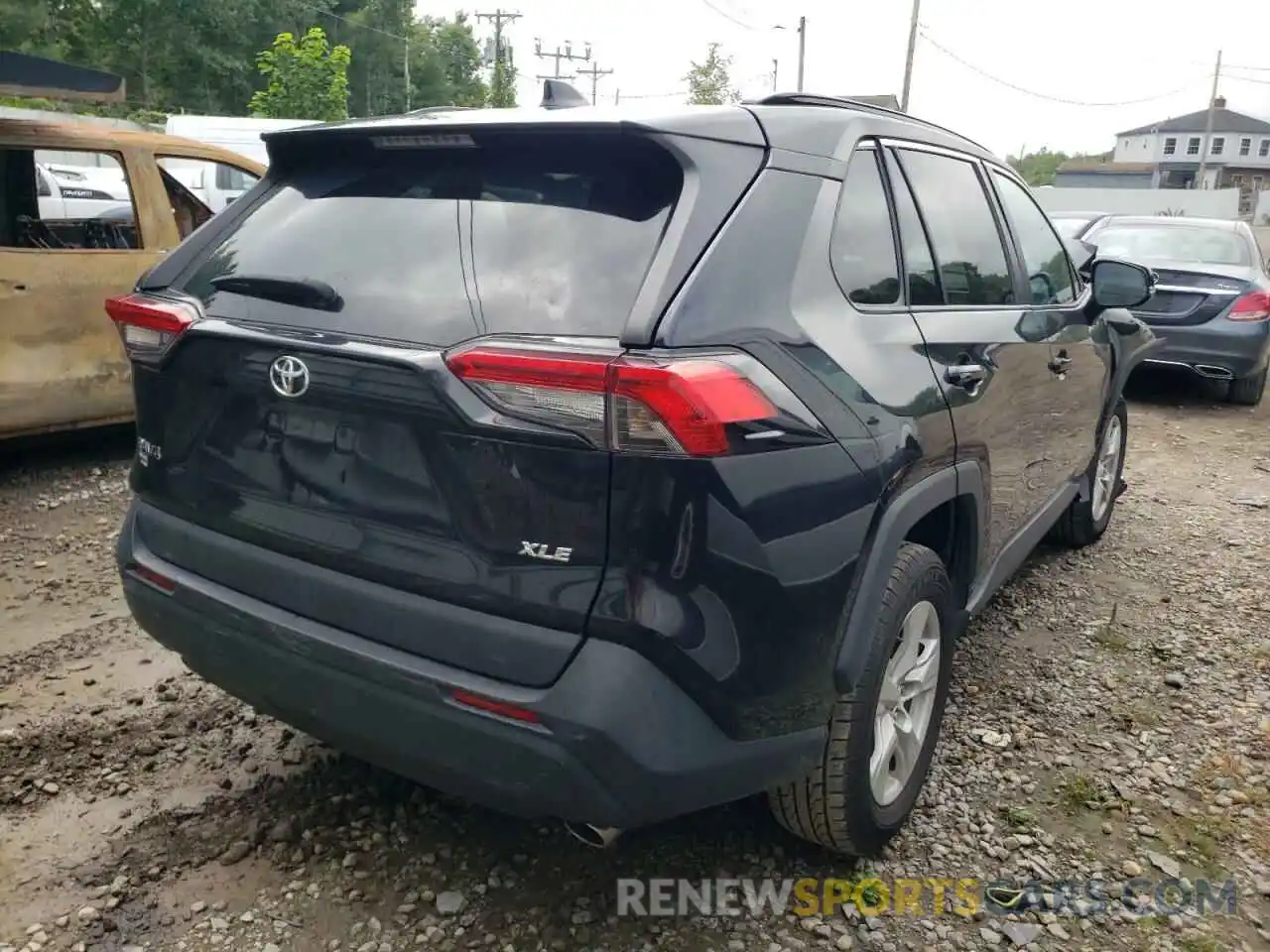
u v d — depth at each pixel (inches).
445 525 82.1
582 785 78.2
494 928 97.9
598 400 74.6
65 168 241.6
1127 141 3735.2
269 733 130.7
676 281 79.4
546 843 110.3
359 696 86.5
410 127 94.2
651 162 86.4
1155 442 315.6
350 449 86.7
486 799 84.0
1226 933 101.5
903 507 97.7
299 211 103.0
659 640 76.9
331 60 1043.9
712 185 85.1
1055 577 194.7
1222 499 253.1
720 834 112.6
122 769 122.3
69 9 1571.1
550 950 95.3
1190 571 199.6
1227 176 3427.7
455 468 80.7
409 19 2300.7
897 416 97.0
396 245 92.8
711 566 77.6
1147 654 162.6
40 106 855.1
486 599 80.8
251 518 94.9
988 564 133.7
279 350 89.4
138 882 102.9
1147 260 369.4
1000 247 140.6
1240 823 119.0
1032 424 141.9
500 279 85.3
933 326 111.9
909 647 108.3
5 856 106.0
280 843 109.3
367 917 99.0
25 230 225.8
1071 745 134.9
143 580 104.2
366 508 86.4
